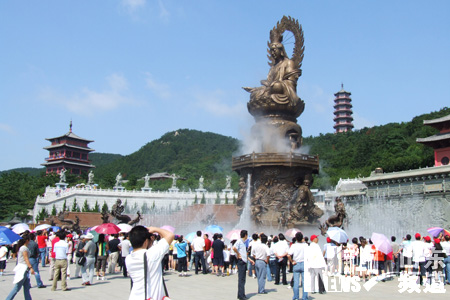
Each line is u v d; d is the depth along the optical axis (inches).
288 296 660.7
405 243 843.4
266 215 1476.4
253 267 888.3
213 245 929.5
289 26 1675.7
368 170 3757.4
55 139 6151.6
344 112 7500.0
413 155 3607.3
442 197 2102.6
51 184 4655.5
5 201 3447.3
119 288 751.7
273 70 1627.7
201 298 641.0
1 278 946.7
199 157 7421.3
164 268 1000.2
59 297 660.1
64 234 747.4
